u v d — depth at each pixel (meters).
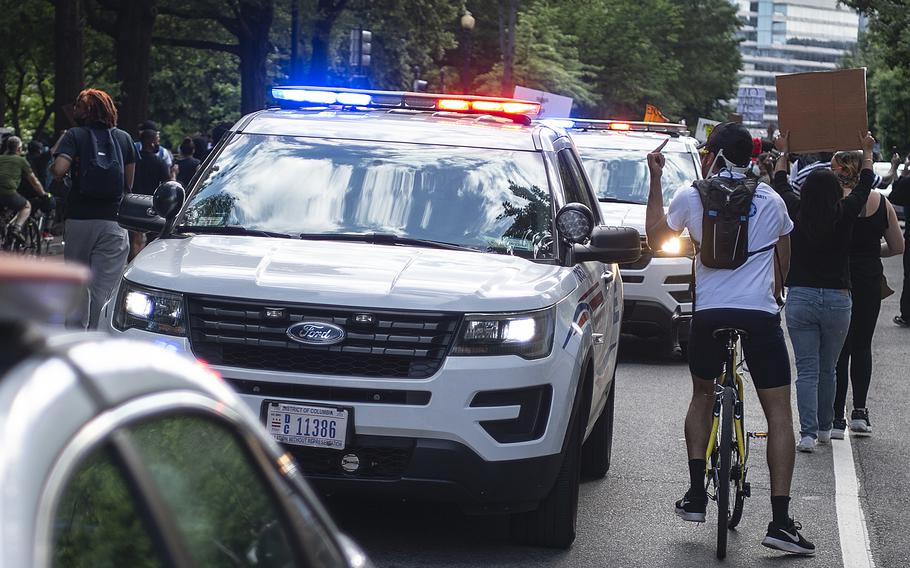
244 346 7.50
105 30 43.31
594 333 8.80
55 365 1.97
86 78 70.25
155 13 43.03
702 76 107.31
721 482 8.33
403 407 7.34
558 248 8.70
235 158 9.33
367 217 8.81
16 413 1.85
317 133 9.45
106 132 13.76
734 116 32.19
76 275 1.95
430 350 7.43
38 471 1.83
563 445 7.84
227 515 2.47
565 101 37.69
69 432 1.92
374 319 7.43
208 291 7.59
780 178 11.84
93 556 2.03
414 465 7.37
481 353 7.48
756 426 13.52
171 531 2.15
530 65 76.06
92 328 13.67
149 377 2.21
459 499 7.48
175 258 8.07
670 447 11.96
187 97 83.38
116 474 2.07
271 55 69.12
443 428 7.36
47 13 55.28
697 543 8.73
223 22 55.75
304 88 10.23
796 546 8.38
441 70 79.00
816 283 11.83
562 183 9.27
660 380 16.09
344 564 2.94
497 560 7.93
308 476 7.44
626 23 87.81
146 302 7.73
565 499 8.13
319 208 8.89
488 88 74.94
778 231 8.39
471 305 7.53
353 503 9.20
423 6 64.38
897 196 23.38
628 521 9.19
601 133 20.03
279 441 7.41
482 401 7.45
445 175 9.03
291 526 2.70
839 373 13.10
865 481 10.95
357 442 7.37
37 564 1.76
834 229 11.56
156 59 67.31
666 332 17.48
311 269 7.84
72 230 13.73
